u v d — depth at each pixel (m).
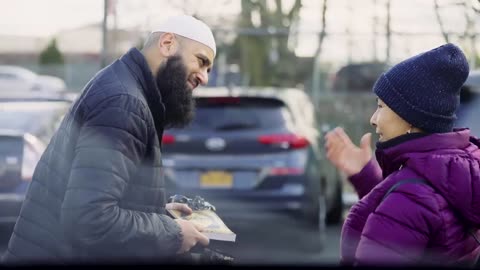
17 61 22.73
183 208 3.36
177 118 3.16
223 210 7.99
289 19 12.72
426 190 2.52
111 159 2.83
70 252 2.89
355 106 12.75
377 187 2.64
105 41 8.73
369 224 2.53
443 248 2.54
